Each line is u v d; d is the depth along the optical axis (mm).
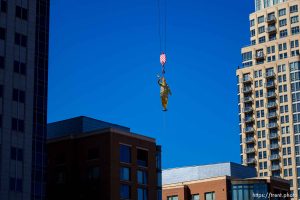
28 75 125438
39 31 130750
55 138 144500
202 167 181875
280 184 174125
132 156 139750
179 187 174625
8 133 118875
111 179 133750
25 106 123438
